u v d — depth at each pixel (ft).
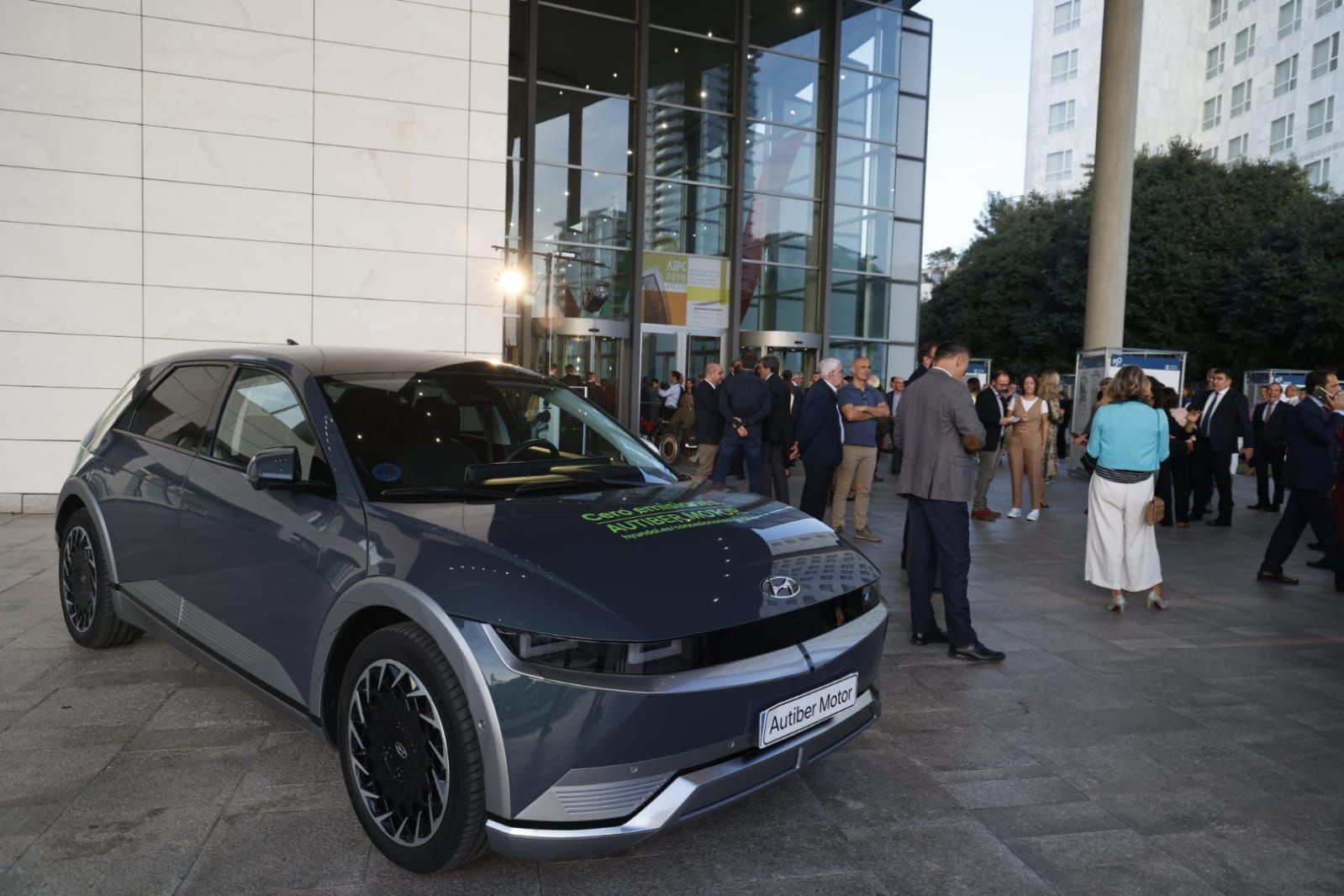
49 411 26.86
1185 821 9.53
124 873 7.81
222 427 11.21
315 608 8.69
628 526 8.64
